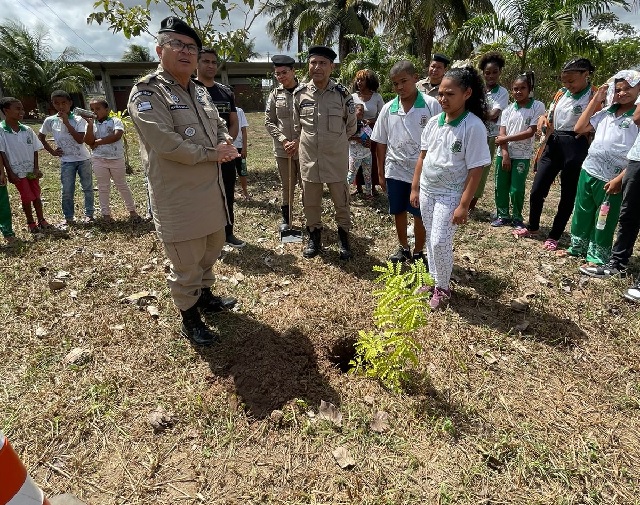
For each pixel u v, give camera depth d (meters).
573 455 2.26
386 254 4.75
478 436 2.37
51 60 25.98
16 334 3.22
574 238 4.52
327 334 3.09
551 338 3.22
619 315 3.51
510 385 2.76
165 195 2.72
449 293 3.64
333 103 4.21
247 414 2.50
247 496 2.05
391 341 2.58
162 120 2.58
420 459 2.23
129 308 3.58
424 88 5.69
